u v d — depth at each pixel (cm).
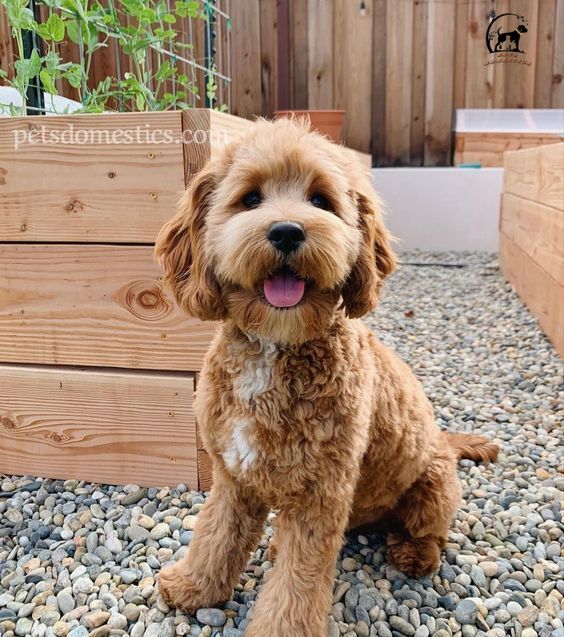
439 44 180
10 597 47
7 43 96
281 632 40
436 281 149
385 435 47
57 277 58
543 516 59
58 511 57
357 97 184
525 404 83
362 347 45
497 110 182
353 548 54
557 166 99
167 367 58
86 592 47
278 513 43
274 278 39
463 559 53
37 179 56
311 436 40
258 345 40
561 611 47
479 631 46
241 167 42
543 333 108
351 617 46
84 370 60
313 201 43
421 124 187
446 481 52
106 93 74
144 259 56
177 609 46
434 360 100
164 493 59
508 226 145
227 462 42
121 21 100
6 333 60
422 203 179
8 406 62
